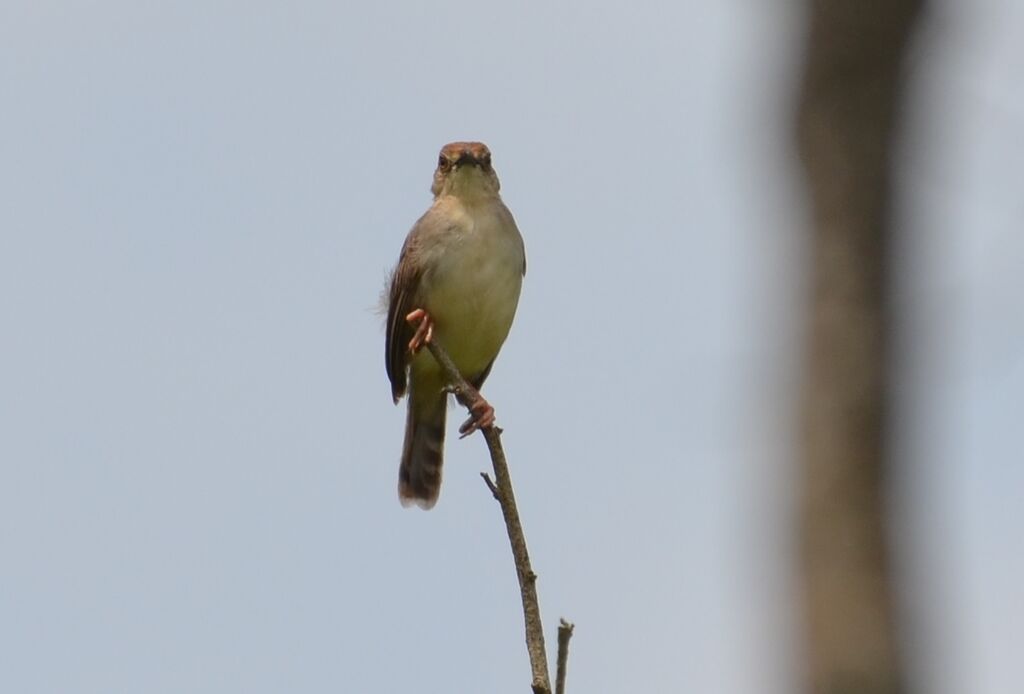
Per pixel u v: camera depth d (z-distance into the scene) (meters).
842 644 5.38
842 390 5.59
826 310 5.69
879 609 5.39
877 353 5.62
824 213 5.74
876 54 5.68
